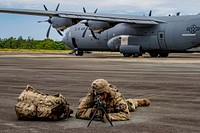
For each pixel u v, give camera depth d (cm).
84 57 4784
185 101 1005
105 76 1877
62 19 4322
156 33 4441
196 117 755
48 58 4381
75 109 854
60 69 2416
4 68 2534
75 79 1711
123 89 1309
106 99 724
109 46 4822
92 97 723
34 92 734
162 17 4575
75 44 5281
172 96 1116
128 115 724
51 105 707
